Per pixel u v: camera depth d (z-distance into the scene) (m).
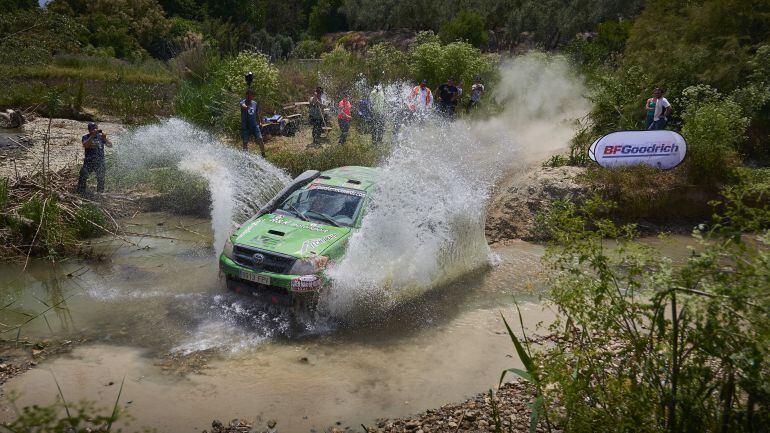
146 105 20.58
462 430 4.32
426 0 43.12
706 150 10.91
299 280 5.98
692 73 14.27
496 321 6.43
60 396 4.61
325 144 15.10
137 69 29.67
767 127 13.70
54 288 6.92
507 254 8.84
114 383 4.86
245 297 6.69
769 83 13.62
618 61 20.48
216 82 17.69
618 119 14.08
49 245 7.85
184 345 5.61
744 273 2.77
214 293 6.87
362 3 47.62
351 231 6.76
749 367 2.71
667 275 3.06
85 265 7.72
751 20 14.47
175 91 22.06
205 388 4.87
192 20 50.59
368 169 8.32
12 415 4.31
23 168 11.54
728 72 13.84
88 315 6.20
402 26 45.25
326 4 52.47
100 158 9.99
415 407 4.70
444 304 6.89
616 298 3.29
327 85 19.95
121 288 6.97
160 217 10.13
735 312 2.79
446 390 4.97
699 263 2.94
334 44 46.72
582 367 3.35
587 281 3.42
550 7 39.38
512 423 4.38
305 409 4.62
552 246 3.72
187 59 23.53
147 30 43.38
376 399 4.81
